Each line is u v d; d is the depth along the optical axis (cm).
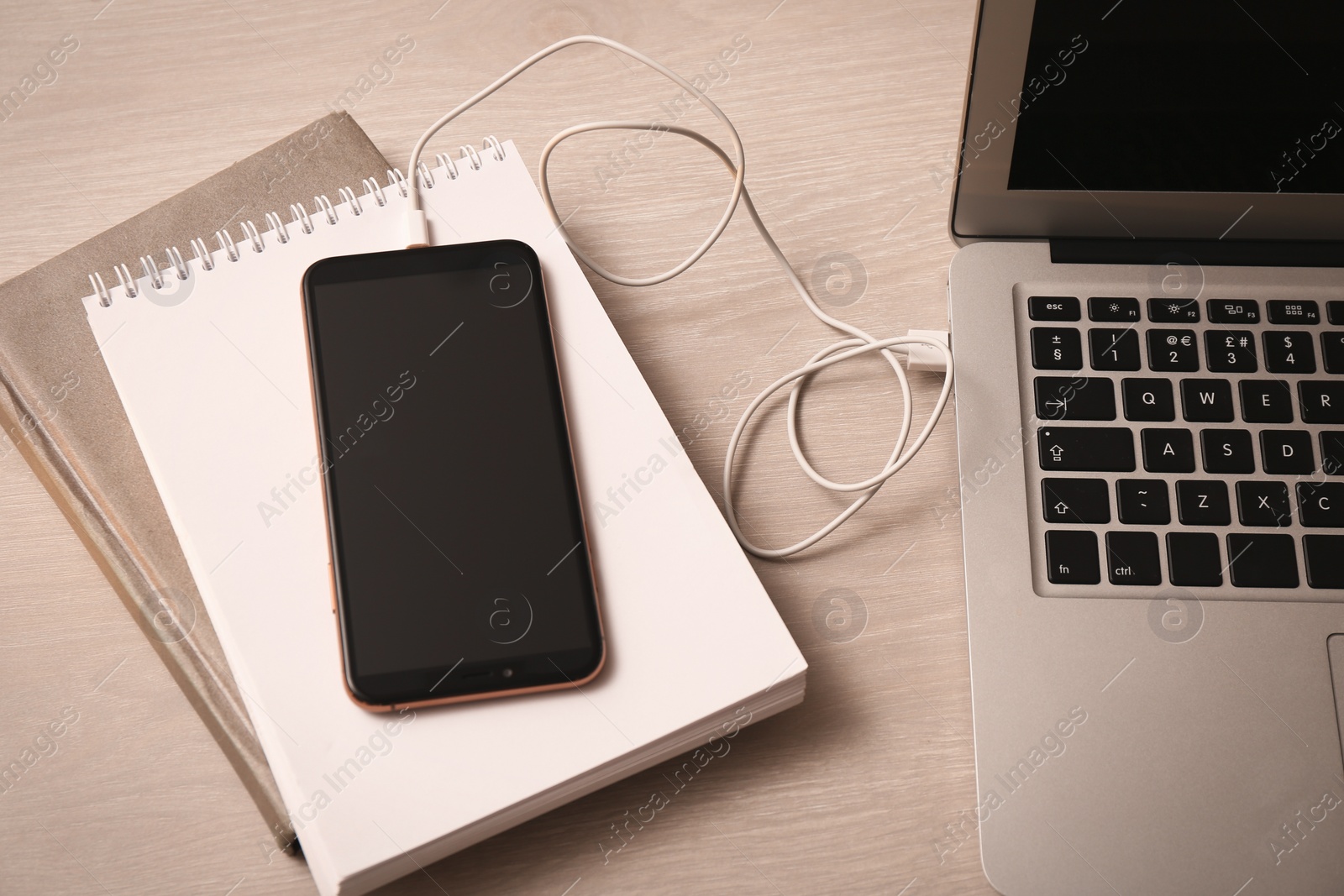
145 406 43
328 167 51
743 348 49
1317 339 43
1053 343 43
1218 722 37
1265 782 36
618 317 49
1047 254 45
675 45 57
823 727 41
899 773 40
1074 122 42
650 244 52
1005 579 40
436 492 40
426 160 54
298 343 45
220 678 40
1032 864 36
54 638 43
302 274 46
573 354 44
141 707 42
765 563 44
